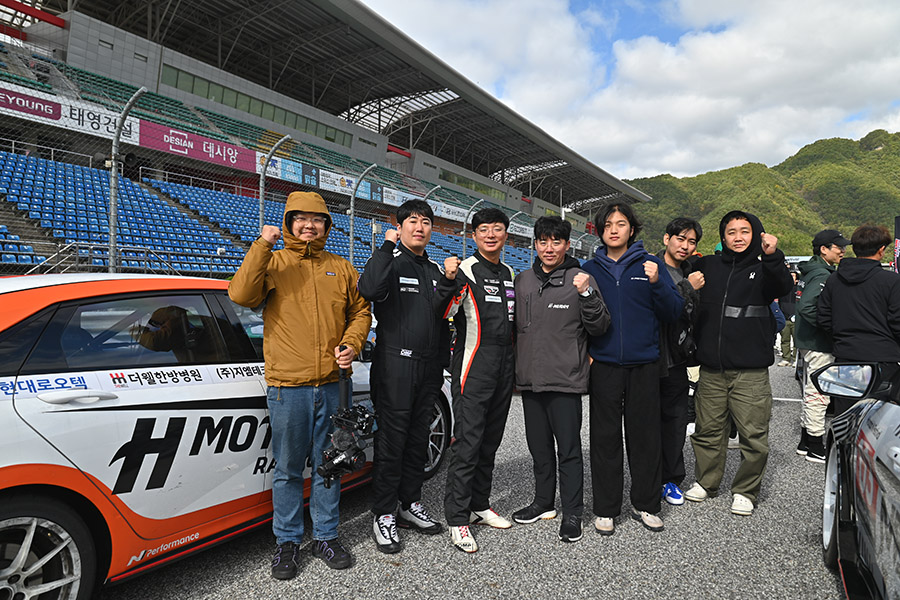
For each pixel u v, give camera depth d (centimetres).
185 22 2488
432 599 223
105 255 1202
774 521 310
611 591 231
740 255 326
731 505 329
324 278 255
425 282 287
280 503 248
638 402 294
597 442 296
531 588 233
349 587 232
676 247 377
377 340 281
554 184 5369
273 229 228
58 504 184
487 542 280
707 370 339
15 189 1372
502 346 288
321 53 2789
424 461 296
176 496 219
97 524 199
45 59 1862
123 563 204
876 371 228
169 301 239
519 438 477
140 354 220
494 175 4956
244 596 223
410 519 294
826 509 258
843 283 361
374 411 284
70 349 200
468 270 290
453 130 3869
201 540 231
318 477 257
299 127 2852
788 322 995
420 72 2950
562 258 308
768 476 392
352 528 295
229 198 2075
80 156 1725
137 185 1745
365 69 2970
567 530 282
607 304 297
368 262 262
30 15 1886
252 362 258
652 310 296
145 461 208
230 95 2498
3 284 204
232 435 240
